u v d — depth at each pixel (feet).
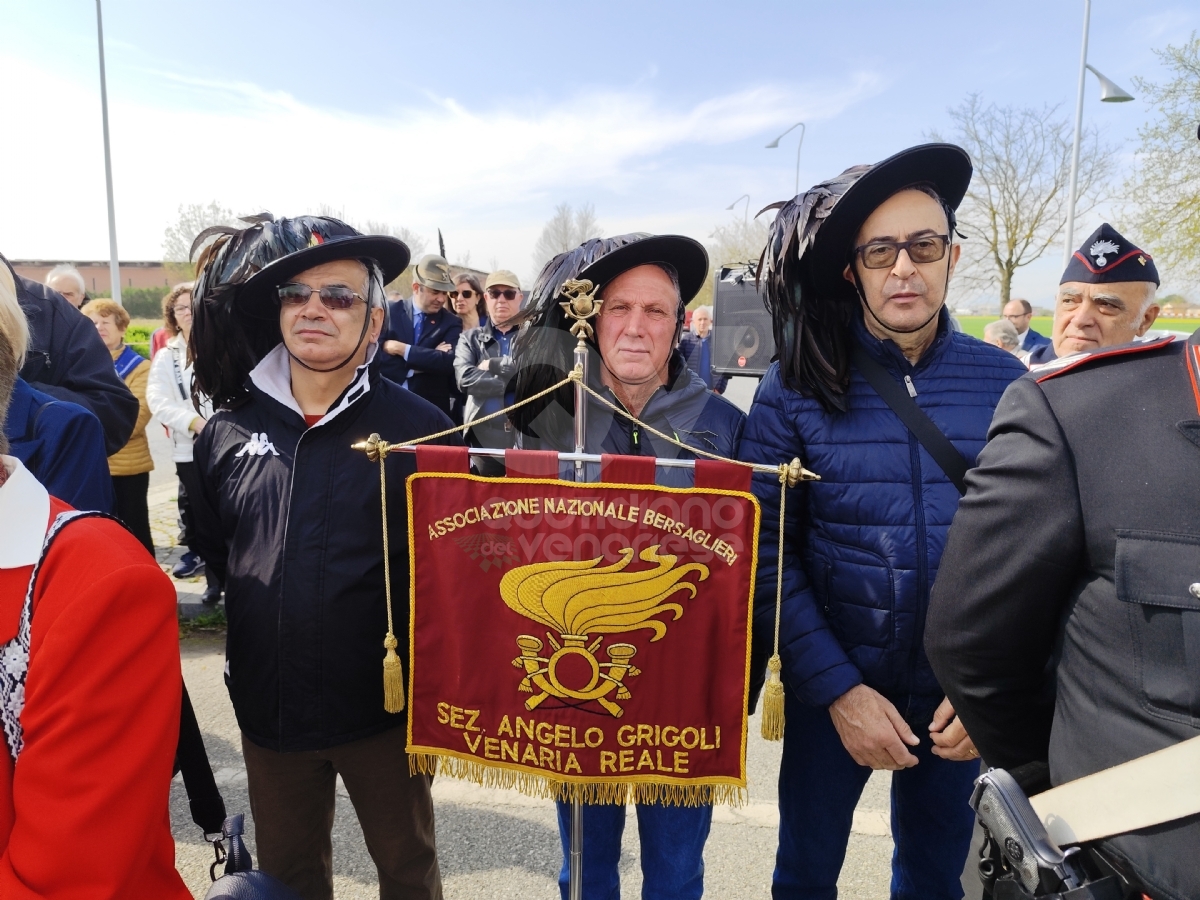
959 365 5.41
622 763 4.86
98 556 3.07
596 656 4.79
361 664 5.31
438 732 5.03
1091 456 3.14
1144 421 3.07
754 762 9.70
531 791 5.04
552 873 7.63
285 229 5.47
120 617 3.02
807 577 5.59
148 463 14.12
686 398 5.75
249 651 5.31
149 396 14.28
